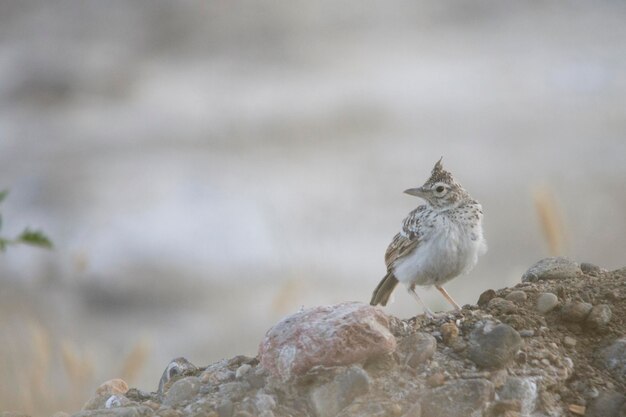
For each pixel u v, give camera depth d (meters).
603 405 6.91
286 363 6.90
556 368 7.10
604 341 7.38
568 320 7.54
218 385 7.27
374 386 6.84
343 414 6.68
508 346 7.07
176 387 7.31
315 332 6.93
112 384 8.17
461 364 7.07
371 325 6.95
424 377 6.93
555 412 6.87
